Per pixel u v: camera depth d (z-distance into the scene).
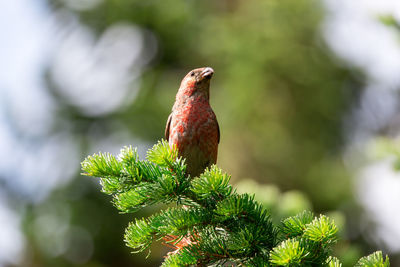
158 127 14.09
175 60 16.25
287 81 14.50
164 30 15.82
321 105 14.55
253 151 14.17
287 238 3.60
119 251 13.06
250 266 3.44
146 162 3.96
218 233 3.79
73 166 13.63
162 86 15.18
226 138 14.26
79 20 15.68
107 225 12.91
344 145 14.95
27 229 12.62
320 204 14.05
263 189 5.54
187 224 3.67
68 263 12.77
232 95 14.12
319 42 15.13
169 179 3.79
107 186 3.86
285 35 14.61
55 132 14.18
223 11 16.36
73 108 14.44
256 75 14.17
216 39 14.60
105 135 14.44
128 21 15.74
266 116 14.20
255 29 14.65
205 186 3.70
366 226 13.44
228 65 14.60
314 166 14.28
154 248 12.78
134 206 3.81
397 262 12.95
